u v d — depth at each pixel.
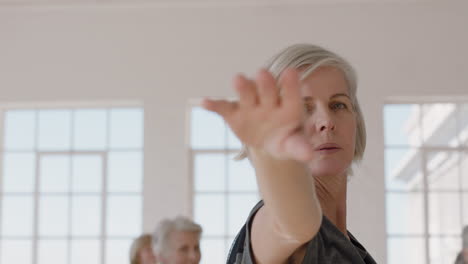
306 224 0.85
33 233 9.95
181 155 9.73
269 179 0.82
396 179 9.60
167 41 9.89
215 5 9.87
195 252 4.61
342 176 1.24
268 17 9.80
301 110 0.70
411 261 9.47
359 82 9.54
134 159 9.96
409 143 9.66
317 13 9.73
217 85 9.78
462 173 9.66
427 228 9.49
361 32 9.65
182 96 9.80
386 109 9.74
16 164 10.09
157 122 9.79
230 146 9.90
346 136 1.18
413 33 9.59
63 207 9.99
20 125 10.16
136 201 9.88
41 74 9.97
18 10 10.05
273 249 0.94
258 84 0.70
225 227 9.77
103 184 9.96
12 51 10.02
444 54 9.53
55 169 10.07
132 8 9.95
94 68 9.93
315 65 1.15
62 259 9.90
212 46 9.83
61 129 10.13
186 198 9.71
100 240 9.88
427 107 9.73
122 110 10.09
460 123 9.66
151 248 5.26
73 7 9.98
